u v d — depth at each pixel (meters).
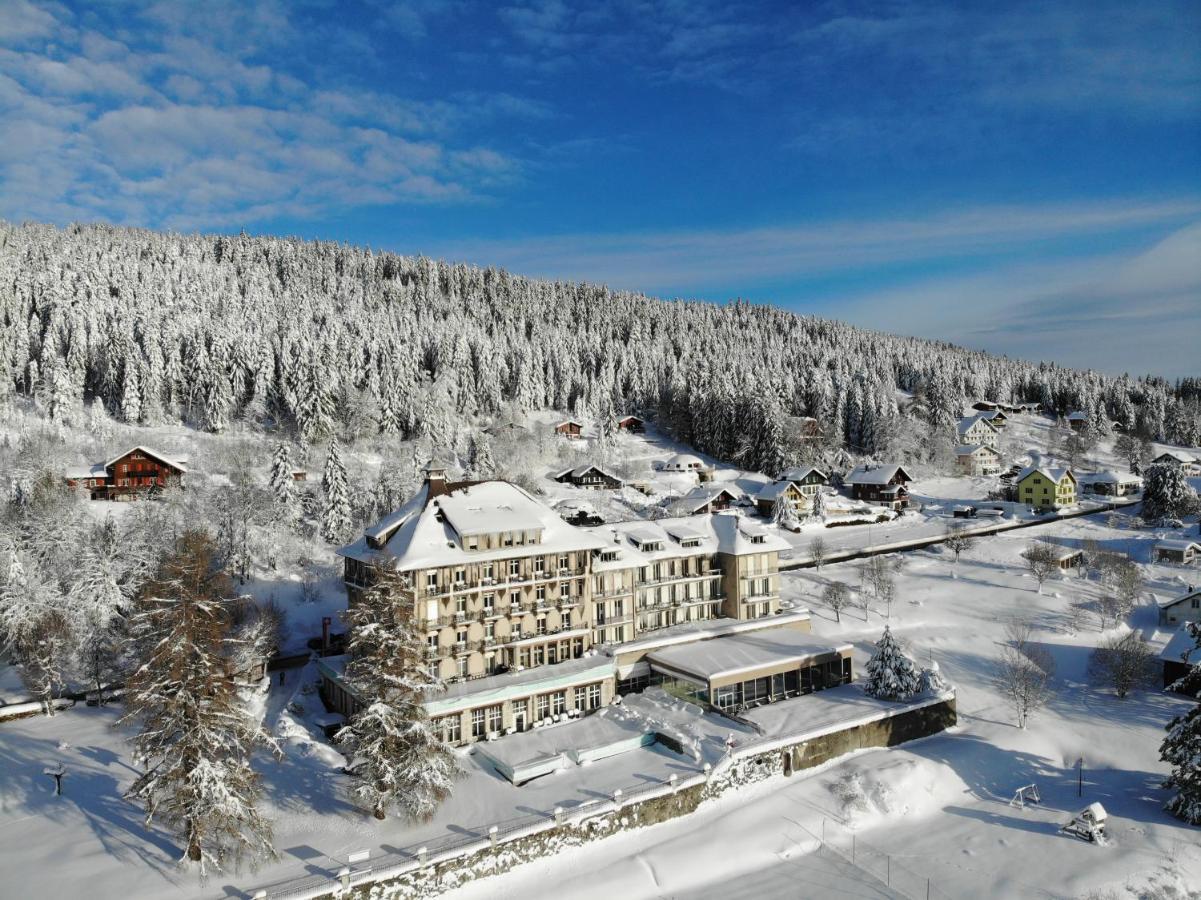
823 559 109.62
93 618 69.81
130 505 106.12
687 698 68.44
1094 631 87.31
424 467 129.88
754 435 176.88
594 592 72.38
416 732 48.53
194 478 124.44
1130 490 169.50
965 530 129.00
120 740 58.88
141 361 156.88
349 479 122.38
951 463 184.25
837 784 57.47
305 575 94.06
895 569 108.62
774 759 58.16
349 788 51.00
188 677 42.88
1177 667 75.50
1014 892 46.34
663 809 52.25
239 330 185.38
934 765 60.75
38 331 172.38
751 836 51.41
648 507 142.00
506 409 194.62
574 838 48.50
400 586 53.00
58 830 46.69
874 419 192.75
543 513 72.00
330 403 153.50
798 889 46.88
